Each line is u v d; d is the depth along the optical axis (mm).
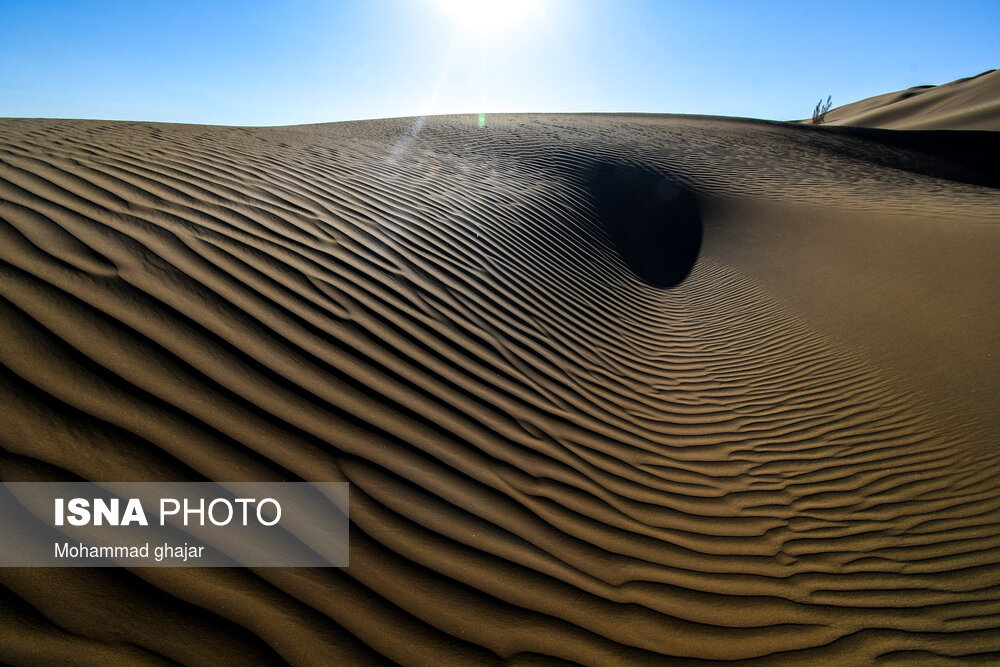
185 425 2152
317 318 3211
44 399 2012
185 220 3652
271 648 1598
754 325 6391
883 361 5062
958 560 2770
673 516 2924
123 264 2906
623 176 13078
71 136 5344
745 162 16734
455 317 4078
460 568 2100
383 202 5750
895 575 2654
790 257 8766
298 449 2293
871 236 8883
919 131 25688
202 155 5547
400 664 1687
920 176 18594
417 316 3809
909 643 2227
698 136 20641
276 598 1730
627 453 3441
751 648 2109
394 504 2258
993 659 2164
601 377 4434
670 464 3471
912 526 3057
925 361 4922
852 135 25188
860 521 3098
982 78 43000
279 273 3477
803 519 3104
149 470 1929
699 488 3271
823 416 4332
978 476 3465
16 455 1799
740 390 4824
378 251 4469
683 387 4805
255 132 9078
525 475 2809
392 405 2828
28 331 2262
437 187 7328
